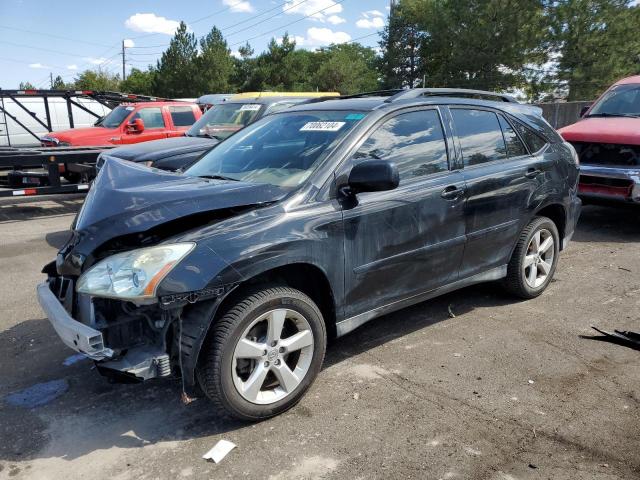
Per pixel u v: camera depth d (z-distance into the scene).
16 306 5.18
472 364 3.94
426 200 3.94
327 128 3.93
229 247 3.00
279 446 3.03
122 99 14.95
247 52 56.44
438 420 3.25
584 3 30.89
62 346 4.33
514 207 4.70
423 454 2.95
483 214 4.41
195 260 2.90
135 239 3.06
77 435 3.16
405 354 4.11
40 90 13.93
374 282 3.74
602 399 3.47
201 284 2.86
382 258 3.73
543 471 2.80
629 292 5.39
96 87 68.31
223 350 3.00
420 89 4.46
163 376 2.96
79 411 3.41
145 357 2.96
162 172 3.87
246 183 3.45
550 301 5.16
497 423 3.22
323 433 3.14
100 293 2.88
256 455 2.96
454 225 4.18
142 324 3.11
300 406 3.42
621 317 4.77
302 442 3.06
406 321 4.73
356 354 4.12
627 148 7.42
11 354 4.19
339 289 3.53
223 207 3.10
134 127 12.40
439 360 4.00
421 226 3.93
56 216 9.70
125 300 2.91
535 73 34.12
